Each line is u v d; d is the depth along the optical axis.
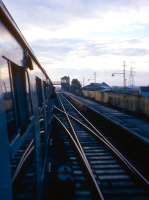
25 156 4.71
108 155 14.11
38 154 6.56
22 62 5.21
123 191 9.23
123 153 15.06
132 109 34.22
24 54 5.55
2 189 2.82
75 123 26.17
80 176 10.76
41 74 10.62
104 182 10.08
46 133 10.94
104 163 12.61
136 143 14.82
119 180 10.32
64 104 52.16
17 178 4.00
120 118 29.86
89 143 17.08
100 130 23.77
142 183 9.62
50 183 8.45
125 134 17.39
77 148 14.44
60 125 23.41
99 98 57.47
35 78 7.51
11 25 4.20
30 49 6.46
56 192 8.27
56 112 33.84
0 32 3.51
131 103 34.75
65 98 76.19
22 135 4.44
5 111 3.37
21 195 4.29
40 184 6.72
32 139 5.59
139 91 49.44
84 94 83.88
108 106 47.12
